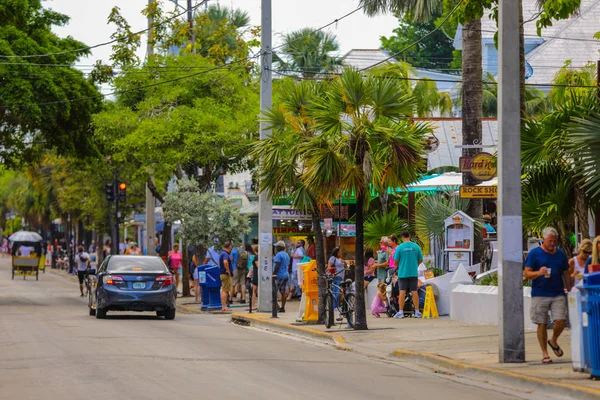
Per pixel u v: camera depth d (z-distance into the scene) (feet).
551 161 77.97
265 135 106.73
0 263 374.02
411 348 68.80
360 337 77.82
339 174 81.66
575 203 77.20
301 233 146.30
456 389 50.70
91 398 45.32
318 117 81.82
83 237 313.94
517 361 57.67
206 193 134.51
